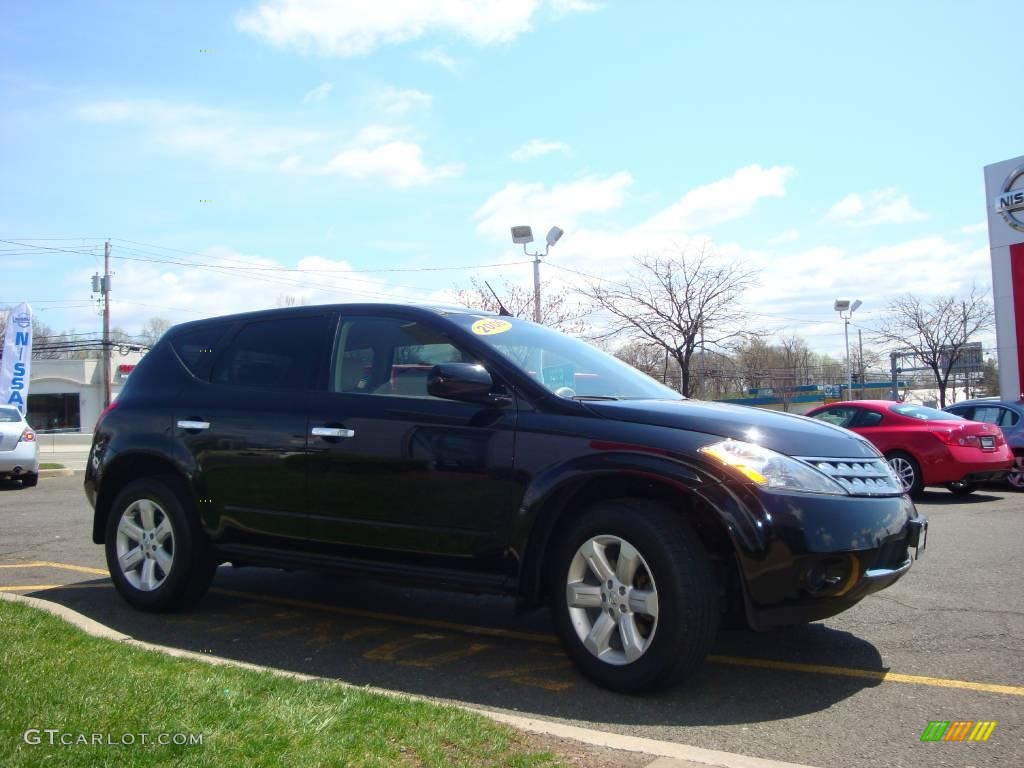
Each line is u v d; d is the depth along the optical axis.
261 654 4.93
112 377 54.25
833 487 4.12
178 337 6.27
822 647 4.95
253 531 5.39
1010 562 7.21
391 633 5.39
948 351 43.88
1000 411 13.90
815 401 59.50
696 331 31.66
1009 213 20.78
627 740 3.46
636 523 4.09
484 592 4.57
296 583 6.89
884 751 3.52
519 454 4.48
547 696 4.19
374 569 4.93
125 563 5.92
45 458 28.28
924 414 12.36
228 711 3.51
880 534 4.12
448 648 5.05
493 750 3.28
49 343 61.22
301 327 5.62
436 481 4.70
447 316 5.14
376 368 5.18
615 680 4.14
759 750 3.53
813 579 3.95
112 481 6.15
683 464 4.07
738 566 4.01
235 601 6.25
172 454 5.71
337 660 4.82
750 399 53.72
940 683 4.33
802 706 4.04
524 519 4.41
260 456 5.34
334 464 5.04
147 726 3.31
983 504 11.60
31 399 53.25
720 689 4.28
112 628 5.48
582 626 4.31
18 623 4.87
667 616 3.98
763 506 3.94
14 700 3.54
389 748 3.23
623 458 4.18
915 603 5.86
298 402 5.32
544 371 4.92
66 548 8.56
